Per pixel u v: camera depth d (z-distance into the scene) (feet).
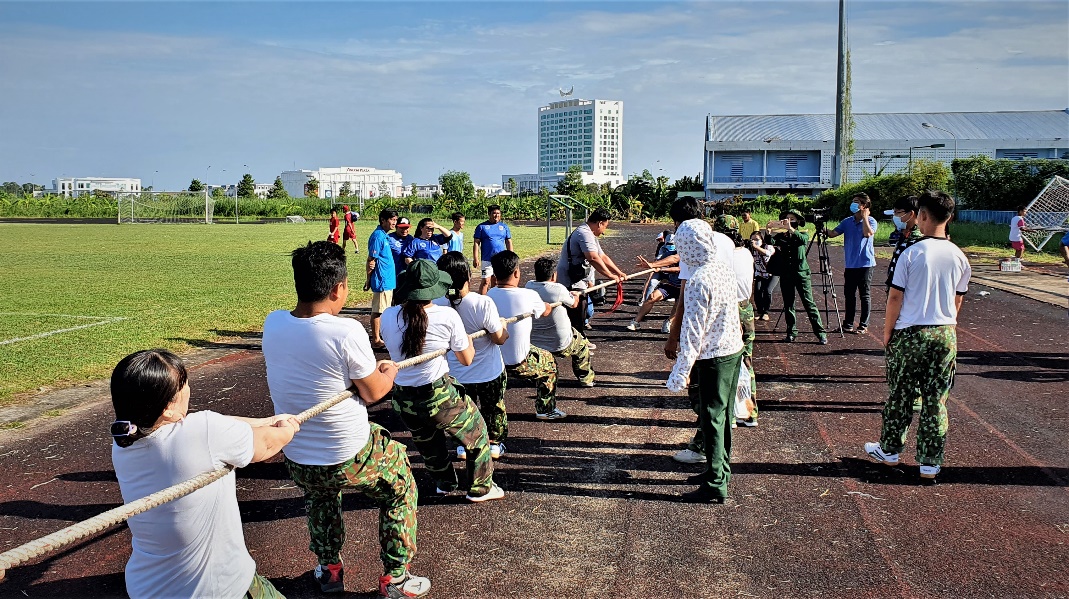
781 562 13.55
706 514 15.61
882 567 13.29
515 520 15.46
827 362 28.94
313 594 12.75
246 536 14.94
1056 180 64.28
